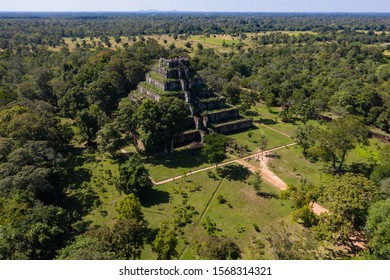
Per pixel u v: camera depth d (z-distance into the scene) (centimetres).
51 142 8069
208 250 4769
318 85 15362
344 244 5488
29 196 5744
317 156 9138
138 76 13938
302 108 12294
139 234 5222
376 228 4578
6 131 7988
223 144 8069
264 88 15350
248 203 6906
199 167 8512
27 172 6075
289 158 9106
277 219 6359
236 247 5100
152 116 8569
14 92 12194
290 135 10856
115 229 5059
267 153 9406
